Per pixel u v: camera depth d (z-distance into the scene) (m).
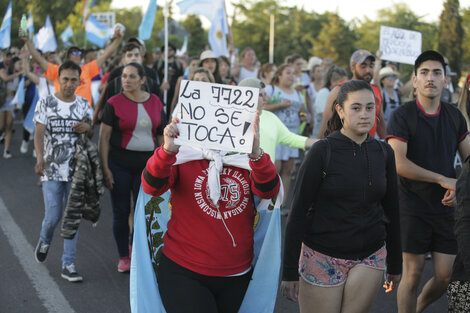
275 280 2.90
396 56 6.94
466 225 2.83
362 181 3.00
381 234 3.10
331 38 64.38
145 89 5.81
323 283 3.08
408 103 3.87
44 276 5.07
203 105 2.68
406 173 3.73
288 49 76.25
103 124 5.07
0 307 4.39
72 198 4.87
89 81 7.05
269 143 4.42
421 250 3.81
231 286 2.86
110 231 6.62
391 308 4.54
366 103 2.97
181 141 2.67
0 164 10.47
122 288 4.86
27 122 10.38
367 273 3.04
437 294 3.91
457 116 3.86
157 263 2.97
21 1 37.47
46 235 5.10
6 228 6.53
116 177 5.11
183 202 2.83
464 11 26.75
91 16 14.02
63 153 4.96
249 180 2.86
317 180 3.02
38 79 8.11
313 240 3.10
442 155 3.80
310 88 11.22
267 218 2.98
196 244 2.79
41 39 12.12
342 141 3.04
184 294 2.74
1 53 13.23
